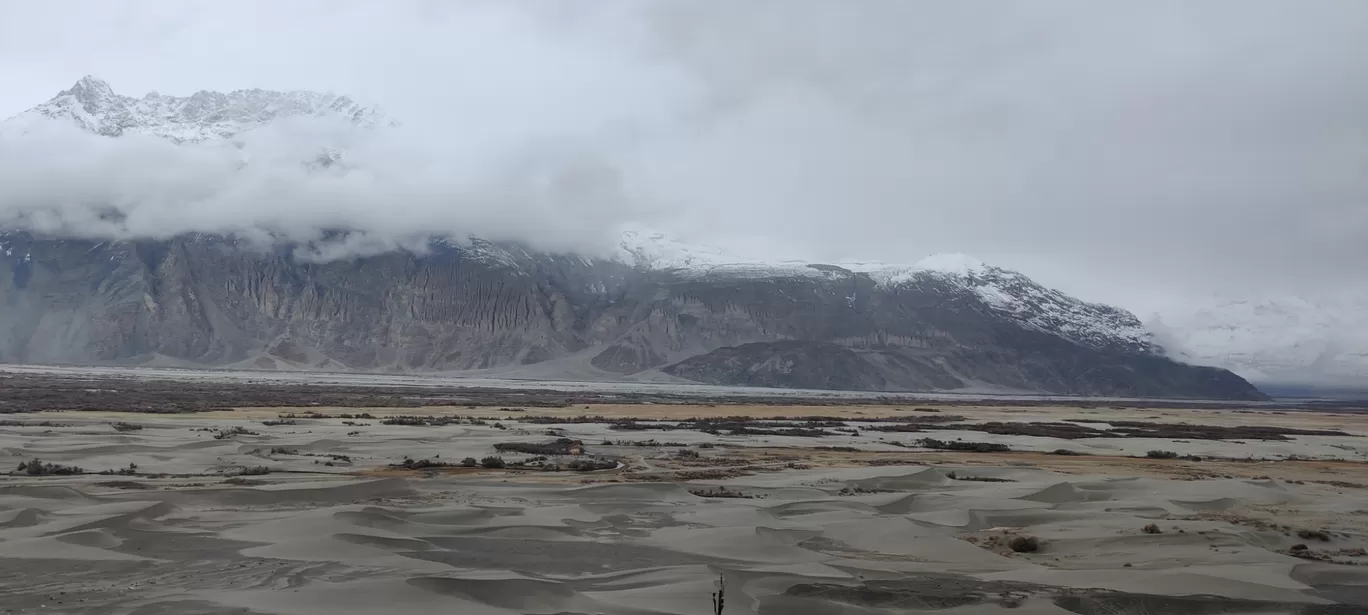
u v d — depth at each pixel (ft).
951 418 420.36
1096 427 372.17
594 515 115.65
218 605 73.72
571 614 74.64
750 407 481.05
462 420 299.17
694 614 75.05
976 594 81.87
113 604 73.36
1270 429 395.75
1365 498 143.64
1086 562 95.40
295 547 93.25
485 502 122.93
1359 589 85.56
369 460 174.40
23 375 562.25
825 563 93.25
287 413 307.58
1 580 79.77
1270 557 96.94
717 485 146.00
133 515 104.83
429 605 76.02
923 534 106.73
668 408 433.07
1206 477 170.91
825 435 281.74
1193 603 80.02
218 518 106.93
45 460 157.48
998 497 138.10
